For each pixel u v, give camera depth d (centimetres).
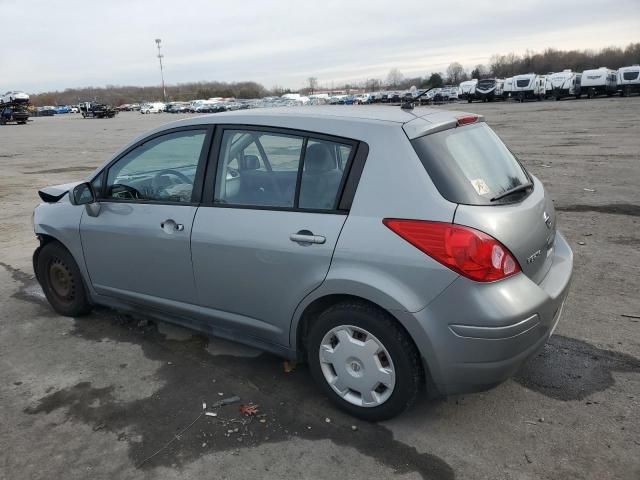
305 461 267
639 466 257
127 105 10431
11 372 360
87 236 400
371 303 278
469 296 251
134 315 446
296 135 304
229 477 258
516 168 335
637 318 410
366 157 279
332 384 302
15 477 261
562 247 344
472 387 266
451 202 258
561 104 3850
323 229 284
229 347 388
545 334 276
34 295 498
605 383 327
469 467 261
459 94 5366
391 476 256
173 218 346
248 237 310
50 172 1414
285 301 305
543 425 290
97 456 275
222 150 332
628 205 757
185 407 314
